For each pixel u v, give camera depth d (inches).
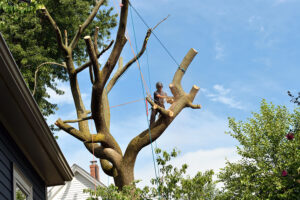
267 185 559.5
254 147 581.3
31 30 692.1
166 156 508.1
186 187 501.4
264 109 601.6
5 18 678.5
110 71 484.4
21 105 271.6
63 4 741.3
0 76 247.0
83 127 531.8
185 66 538.9
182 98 524.1
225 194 569.6
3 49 228.7
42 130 300.4
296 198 544.4
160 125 513.0
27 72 692.1
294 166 550.9
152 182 496.1
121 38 472.1
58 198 826.2
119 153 533.0
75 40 544.4
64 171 370.9
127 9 454.0
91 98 503.5
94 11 553.9
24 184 322.3
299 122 586.2
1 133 284.8
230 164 593.0
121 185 518.6
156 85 516.4
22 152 327.6
